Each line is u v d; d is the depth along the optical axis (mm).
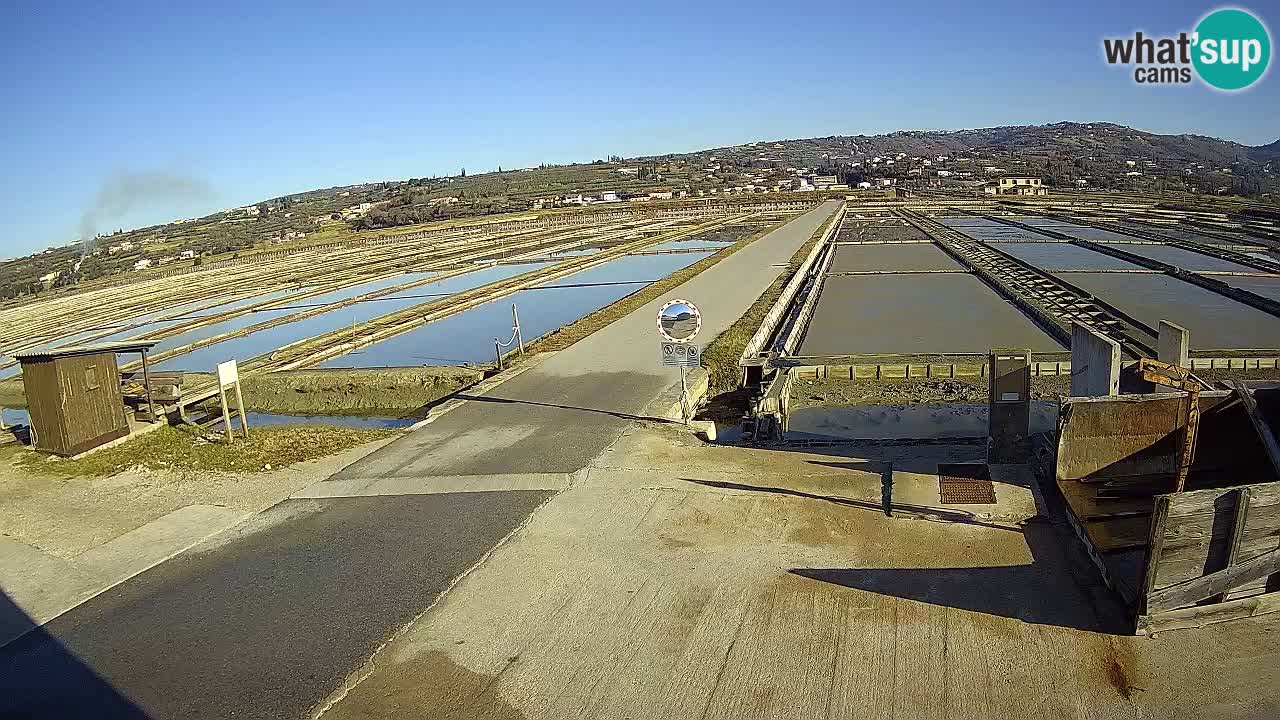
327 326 29453
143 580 7375
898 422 14727
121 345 12422
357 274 48281
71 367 11445
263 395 19125
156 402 14305
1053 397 15172
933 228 62656
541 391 13891
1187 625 5637
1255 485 5488
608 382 14367
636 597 6520
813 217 71188
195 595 7012
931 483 8297
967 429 14156
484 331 26234
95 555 7980
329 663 5848
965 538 7109
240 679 5715
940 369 17391
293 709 5359
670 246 53094
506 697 5340
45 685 5773
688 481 9023
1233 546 5508
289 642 6156
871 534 7336
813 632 5871
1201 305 25719
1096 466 7840
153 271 68750
